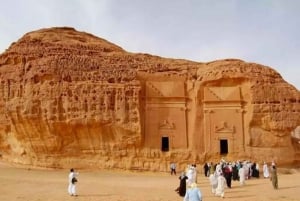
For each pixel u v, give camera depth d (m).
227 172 28.59
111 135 41.56
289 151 42.69
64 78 41.47
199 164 41.50
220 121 42.69
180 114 43.12
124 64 44.00
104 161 41.03
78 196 24.97
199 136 42.47
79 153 41.38
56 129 40.69
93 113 40.81
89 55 44.28
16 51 43.72
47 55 42.66
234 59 46.72
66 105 40.78
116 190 27.53
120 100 41.69
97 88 41.59
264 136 42.31
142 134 41.91
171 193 26.16
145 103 43.00
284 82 44.38
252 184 31.14
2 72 43.69
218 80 43.62
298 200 23.17
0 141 45.75
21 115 41.28
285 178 35.78
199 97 43.47
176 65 45.88
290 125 42.03
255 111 42.28
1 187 28.58
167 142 42.66
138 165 41.00
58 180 32.81
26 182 31.16
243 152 41.72
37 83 41.47
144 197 24.50
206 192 26.67
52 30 47.88
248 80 43.38
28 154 42.59
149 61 45.59
